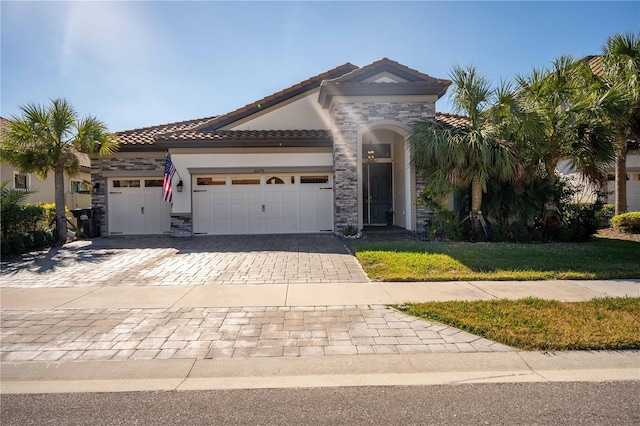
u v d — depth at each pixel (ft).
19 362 14.28
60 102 44.27
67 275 27.86
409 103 46.39
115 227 52.75
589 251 32.89
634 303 19.54
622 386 12.50
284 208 50.37
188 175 49.44
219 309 19.85
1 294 22.89
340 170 46.19
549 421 10.59
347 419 10.78
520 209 39.93
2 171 59.57
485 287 23.63
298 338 16.19
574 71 40.29
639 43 40.16
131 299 21.71
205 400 11.87
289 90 53.83
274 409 11.34
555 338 15.37
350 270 28.55
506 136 38.11
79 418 10.95
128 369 13.76
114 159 52.34
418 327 17.29
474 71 39.63
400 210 52.80
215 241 44.62
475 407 11.34
